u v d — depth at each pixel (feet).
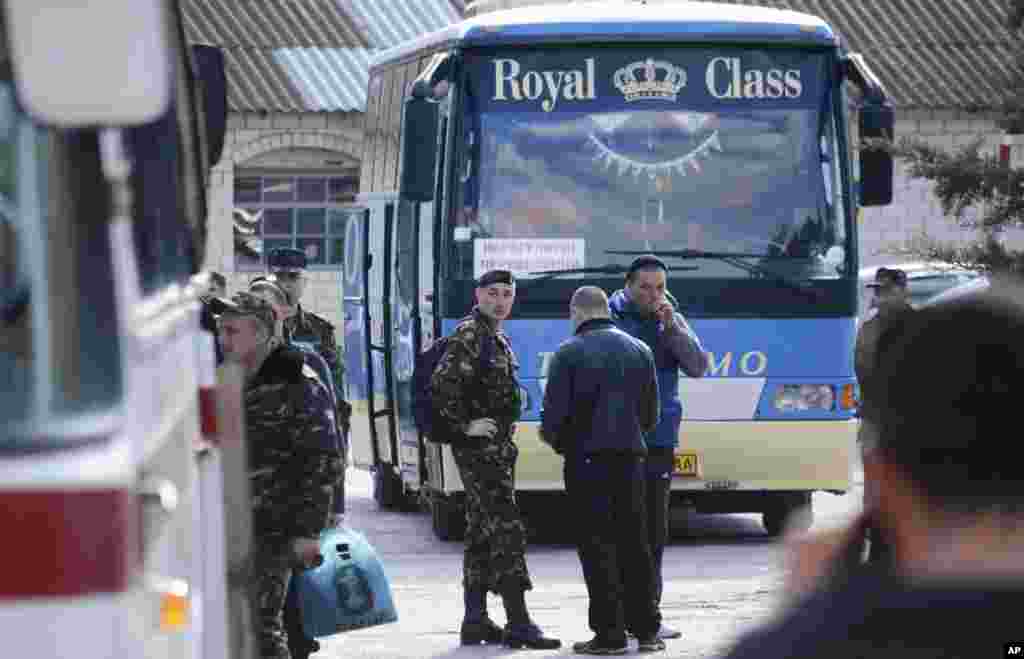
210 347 48.49
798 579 24.48
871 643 23.58
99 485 27.20
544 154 152.66
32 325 28.84
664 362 110.32
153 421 31.71
